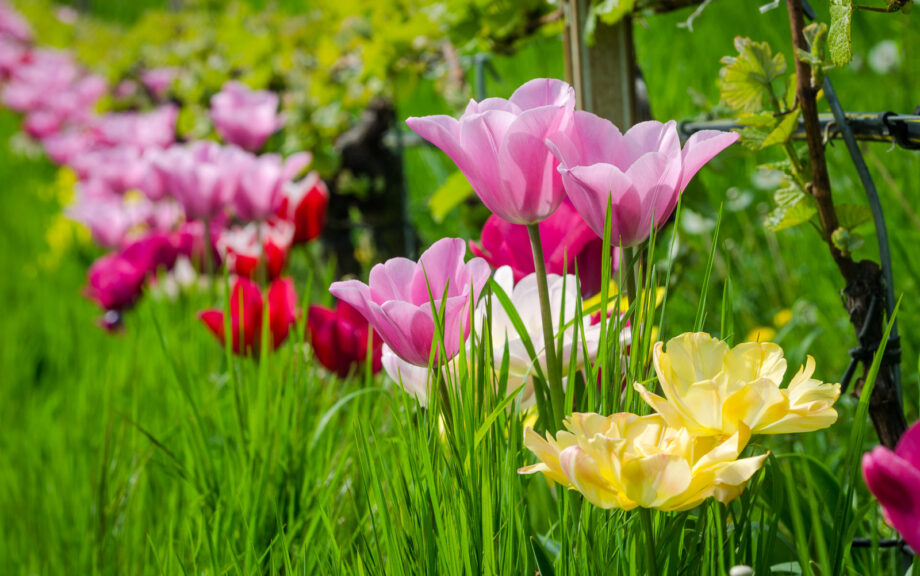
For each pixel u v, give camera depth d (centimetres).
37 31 1074
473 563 124
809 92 131
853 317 134
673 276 180
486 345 126
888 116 133
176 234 251
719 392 117
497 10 183
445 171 319
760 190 230
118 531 161
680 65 264
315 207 206
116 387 203
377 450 131
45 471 184
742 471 114
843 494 125
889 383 133
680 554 124
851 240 132
